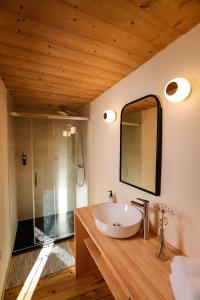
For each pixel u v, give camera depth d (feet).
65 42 3.62
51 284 5.31
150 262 3.17
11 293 5.00
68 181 10.09
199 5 2.71
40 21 3.05
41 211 9.54
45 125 9.48
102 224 3.98
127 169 5.16
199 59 3.03
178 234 3.44
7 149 6.18
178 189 3.45
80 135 9.19
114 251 3.48
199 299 1.97
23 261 6.29
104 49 3.88
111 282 3.67
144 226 3.90
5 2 2.65
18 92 6.53
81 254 5.59
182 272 2.37
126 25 3.17
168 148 3.68
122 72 4.94
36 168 9.37
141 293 2.53
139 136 4.58
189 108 3.21
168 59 3.67
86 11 2.86
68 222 9.02
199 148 3.04
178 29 3.22
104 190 6.72
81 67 4.67
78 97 7.23
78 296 4.92
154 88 4.08
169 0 2.63
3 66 4.52
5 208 5.66
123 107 5.28
